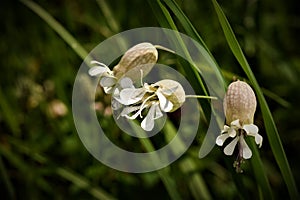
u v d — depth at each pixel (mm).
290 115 475
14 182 454
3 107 458
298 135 470
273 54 486
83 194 446
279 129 479
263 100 321
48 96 479
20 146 447
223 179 452
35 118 479
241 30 466
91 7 498
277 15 563
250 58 475
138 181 444
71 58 468
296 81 482
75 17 503
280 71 505
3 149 440
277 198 454
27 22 486
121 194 443
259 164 333
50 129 470
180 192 430
